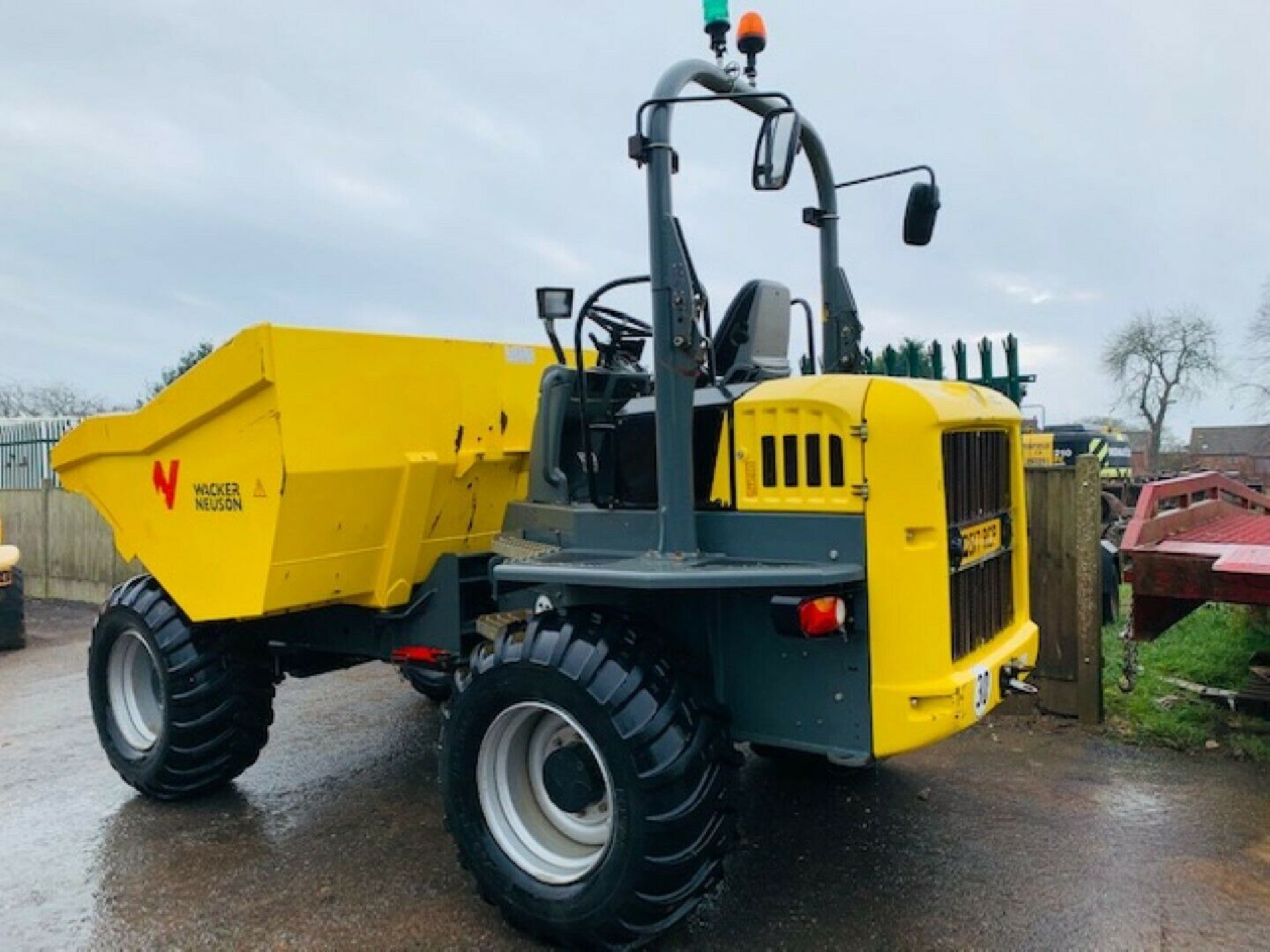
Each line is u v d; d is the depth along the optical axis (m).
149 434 3.88
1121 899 3.12
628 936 2.81
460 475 4.04
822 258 3.97
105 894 3.37
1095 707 4.84
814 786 4.18
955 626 2.97
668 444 2.99
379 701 5.94
